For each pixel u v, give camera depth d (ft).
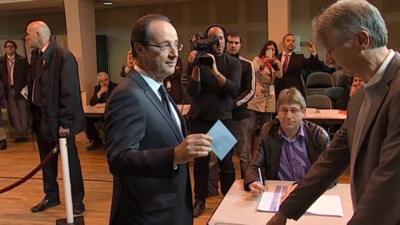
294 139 7.30
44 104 10.84
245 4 27.96
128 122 4.37
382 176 3.08
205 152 4.09
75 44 21.39
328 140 7.23
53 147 11.14
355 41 3.28
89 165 16.90
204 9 28.81
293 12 26.94
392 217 3.03
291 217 4.50
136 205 4.67
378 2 25.25
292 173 7.27
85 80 21.39
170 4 29.32
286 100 7.20
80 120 11.06
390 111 3.17
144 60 4.73
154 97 4.73
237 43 12.00
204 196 11.10
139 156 4.17
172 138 4.70
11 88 21.76
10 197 13.30
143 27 4.63
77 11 21.16
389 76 3.29
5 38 33.19
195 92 10.24
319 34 3.44
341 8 3.31
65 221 10.73
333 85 20.51
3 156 19.03
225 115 10.44
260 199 6.14
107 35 31.19
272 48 16.60
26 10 29.53
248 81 11.76
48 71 10.78
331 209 5.60
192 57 10.73
